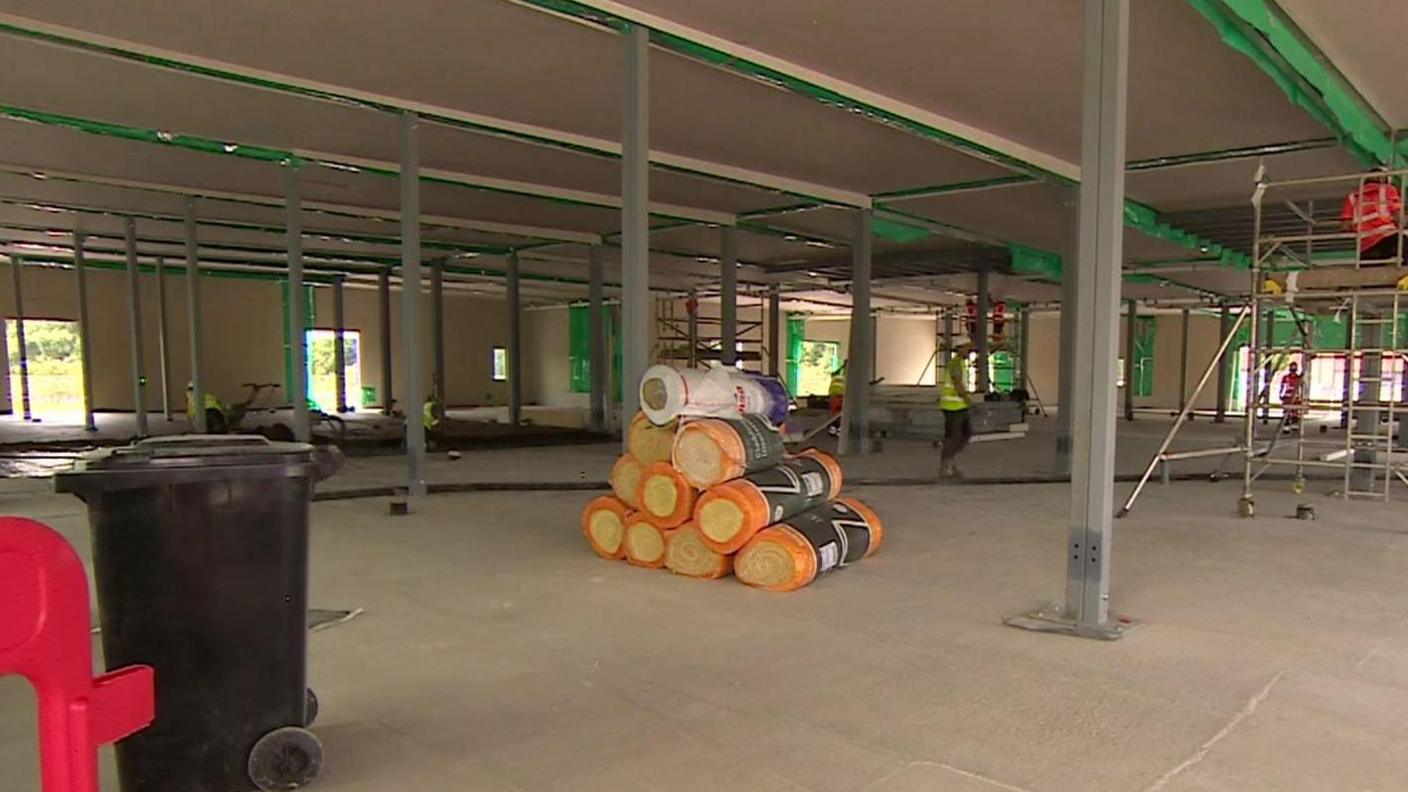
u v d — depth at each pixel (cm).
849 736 270
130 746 216
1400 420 891
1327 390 2127
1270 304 766
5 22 551
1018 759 254
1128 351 2111
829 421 1204
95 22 561
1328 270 659
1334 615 399
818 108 709
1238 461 1041
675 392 486
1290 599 425
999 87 660
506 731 272
